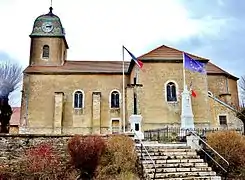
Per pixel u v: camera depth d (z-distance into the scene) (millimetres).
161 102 33031
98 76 38625
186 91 24719
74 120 37125
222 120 35312
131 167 14609
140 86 33094
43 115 37062
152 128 32031
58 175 14258
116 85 38438
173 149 16578
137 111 32375
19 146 16203
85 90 38125
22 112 36969
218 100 35750
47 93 37844
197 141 17141
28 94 37625
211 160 16031
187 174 13820
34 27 42938
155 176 13312
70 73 38469
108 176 14133
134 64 35531
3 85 38031
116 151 14914
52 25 42844
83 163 14500
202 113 33062
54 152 15922
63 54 43688
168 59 34000
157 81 33656
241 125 34219
